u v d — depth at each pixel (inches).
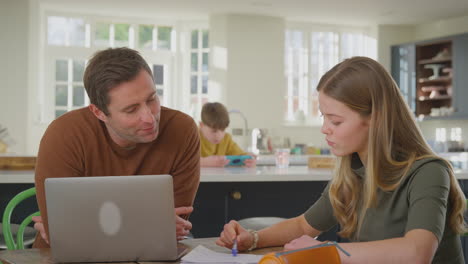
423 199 53.3
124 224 54.5
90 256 54.8
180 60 327.9
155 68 324.8
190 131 74.8
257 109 320.5
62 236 54.2
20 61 284.7
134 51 63.7
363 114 56.6
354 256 49.4
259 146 264.2
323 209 67.4
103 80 61.3
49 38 306.2
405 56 335.0
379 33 347.3
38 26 292.8
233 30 315.3
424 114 331.9
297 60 339.6
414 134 57.9
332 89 57.1
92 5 295.6
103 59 62.2
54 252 54.6
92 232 54.3
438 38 317.7
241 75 317.4
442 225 52.1
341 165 63.1
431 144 313.7
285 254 37.7
